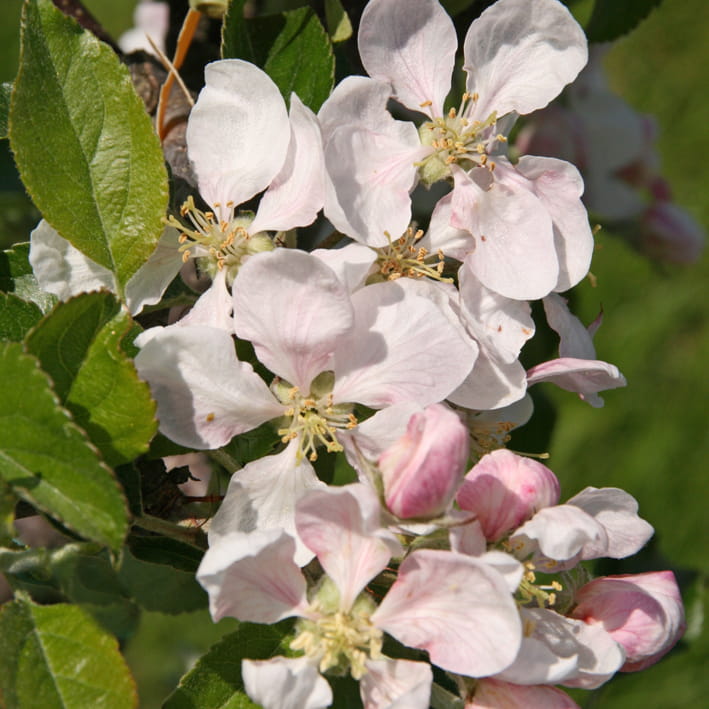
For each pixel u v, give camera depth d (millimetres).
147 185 286
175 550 287
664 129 762
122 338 277
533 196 295
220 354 277
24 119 282
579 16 426
